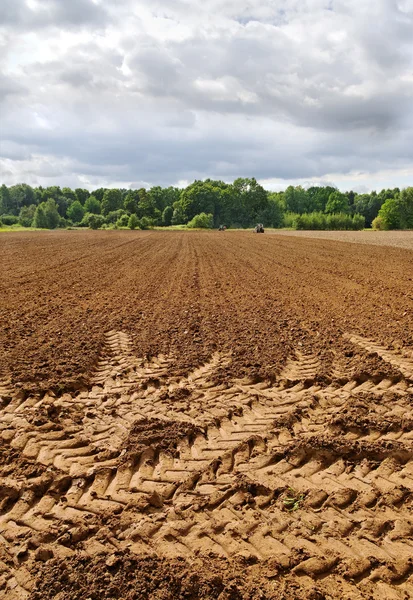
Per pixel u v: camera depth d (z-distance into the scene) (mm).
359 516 3455
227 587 2760
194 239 44625
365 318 9461
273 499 3689
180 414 5145
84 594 2727
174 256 25125
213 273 17484
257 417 5082
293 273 17375
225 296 12367
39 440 4570
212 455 4312
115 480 3947
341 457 4262
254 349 7410
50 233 56844
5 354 6953
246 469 4082
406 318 9359
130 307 10812
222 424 4918
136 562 2961
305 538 3230
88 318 9570
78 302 11375
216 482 3895
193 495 3725
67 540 3176
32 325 8867
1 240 38344
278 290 13352
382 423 4773
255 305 11062
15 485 3822
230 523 3393
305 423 4930
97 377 6277
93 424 4922
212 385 5984
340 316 9719
